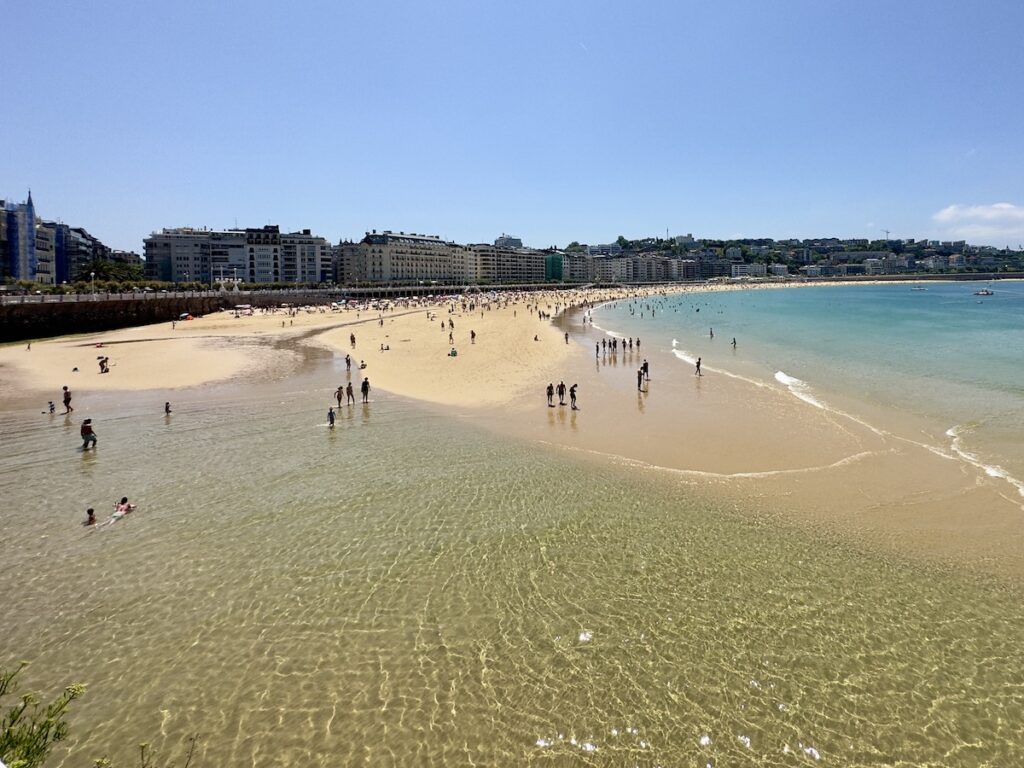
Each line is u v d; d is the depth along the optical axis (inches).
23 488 813.2
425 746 381.1
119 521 703.7
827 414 1168.2
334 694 425.7
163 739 387.9
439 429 1106.7
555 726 394.9
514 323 3496.6
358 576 577.9
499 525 684.1
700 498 756.6
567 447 983.0
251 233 7377.0
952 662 445.7
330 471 870.4
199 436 1064.2
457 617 510.3
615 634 483.5
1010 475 799.1
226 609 527.2
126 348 2317.9
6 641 484.7
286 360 2031.3
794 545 626.5
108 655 468.4
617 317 4261.8
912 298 6889.8
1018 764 361.1
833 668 441.4
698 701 412.8
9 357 2023.9
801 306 5398.6
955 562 583.5
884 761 364.8
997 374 1584.6
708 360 1966.0
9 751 255.3
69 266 6609.3
